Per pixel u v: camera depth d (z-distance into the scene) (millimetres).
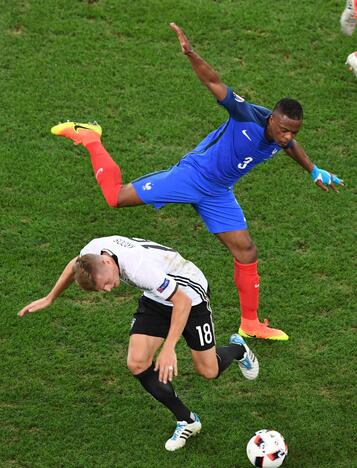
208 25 39969
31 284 29391
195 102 36500
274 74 38000
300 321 28625
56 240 30938
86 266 21828
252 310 27594
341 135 35531
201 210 26750
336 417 25719
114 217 31922
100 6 40594
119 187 27047
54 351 27375
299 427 25438
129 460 24453
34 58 38156
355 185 33500
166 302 23672
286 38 39562
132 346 23844
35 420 25422
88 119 35594
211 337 24328
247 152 25250
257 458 23594
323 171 26766
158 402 26156
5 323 28109
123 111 36062
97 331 28031
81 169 33656
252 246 26844
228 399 26297
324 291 29531
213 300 29344
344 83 37719
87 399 26094
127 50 38688
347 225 31922
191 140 35031
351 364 27250
